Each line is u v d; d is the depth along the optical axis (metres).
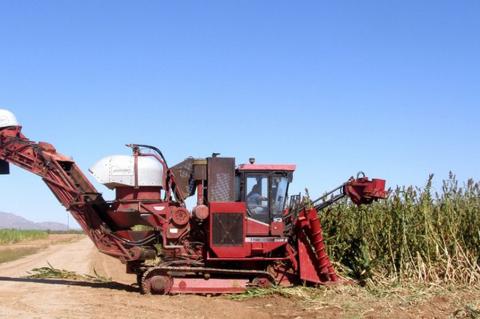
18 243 66.88
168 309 14.04
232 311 13.91
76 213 17.42
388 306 14.01
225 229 16.30
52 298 15.60
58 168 17.58
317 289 16.33
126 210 16.55
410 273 17.31
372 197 16.89
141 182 16.39
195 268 16.34
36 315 13.19
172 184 17.05
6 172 18.52
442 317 12.93
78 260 34.47
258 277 16.59
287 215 17.16
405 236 17.80
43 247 54.31
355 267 18.12
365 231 18.77
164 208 16.67
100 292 16.78
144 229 17.59
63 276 21.75
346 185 17.23
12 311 13.68
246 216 16.70
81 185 17.64
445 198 18.83
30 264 31.33
